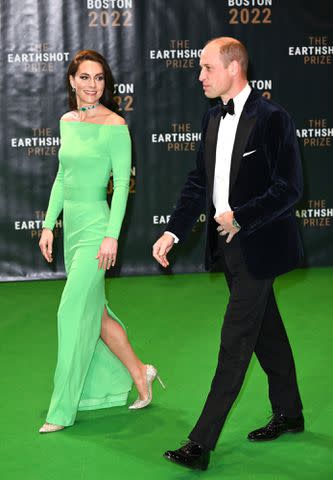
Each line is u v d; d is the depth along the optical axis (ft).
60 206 14.87
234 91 12.26
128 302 23.31
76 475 12.46
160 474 12.46
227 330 12.37
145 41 25.62
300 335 19.75
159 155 26.23
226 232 12.00
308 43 26.16
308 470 12.53
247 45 25.95
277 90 26.27
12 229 26.07
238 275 12.46
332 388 16.05
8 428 14.35
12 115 25.53
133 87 25.76
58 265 26.43
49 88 25.54
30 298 24.06
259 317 12.39
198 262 26.81
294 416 13.75
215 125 12.62
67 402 14.15
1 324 21.27
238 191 12.25
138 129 26.00
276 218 12.34
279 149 11.89
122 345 14.83
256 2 25.77
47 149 25.84
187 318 21.54
